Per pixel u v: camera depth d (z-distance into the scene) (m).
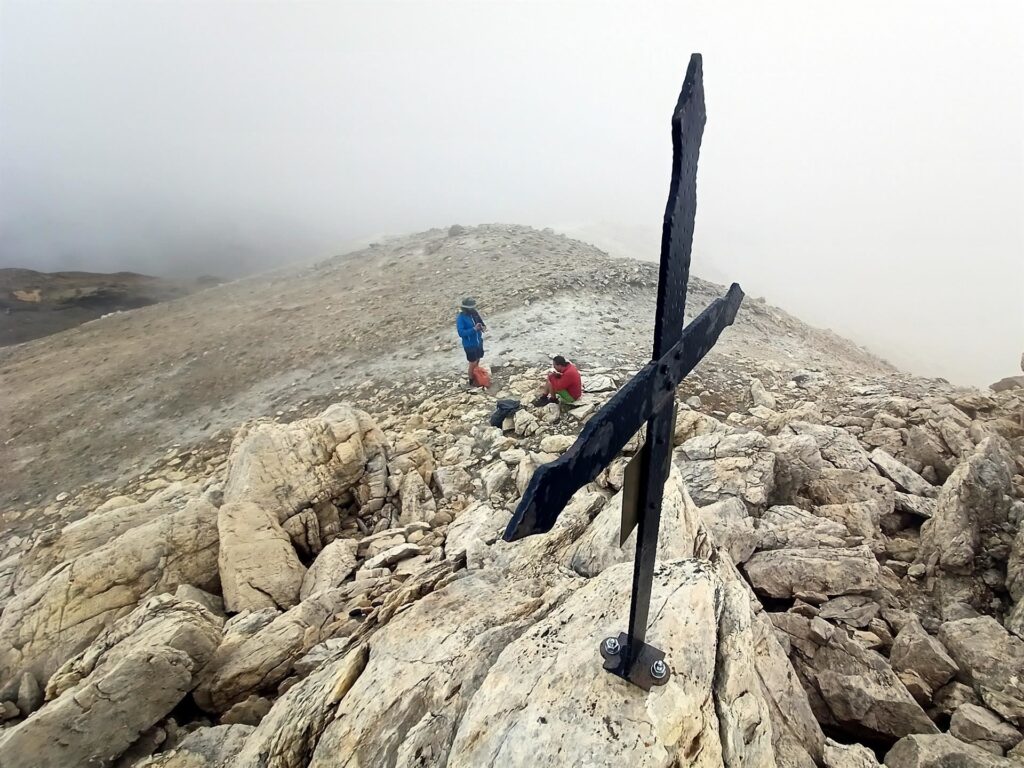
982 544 6.04
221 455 12.68
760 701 3.01
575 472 1.62
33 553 7.66
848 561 5.73
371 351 16.69
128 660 4.29
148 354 20.73
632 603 2.50
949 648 4.97
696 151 1.80
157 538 6.66
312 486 7.70
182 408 16.02
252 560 6.51
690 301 19.03
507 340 15.09
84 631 5.91
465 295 19.67
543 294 17.86
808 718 3.93
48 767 3.89
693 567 3.61
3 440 15.96
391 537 7.09
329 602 5.58
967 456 7.82
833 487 7.39
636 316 16.81
